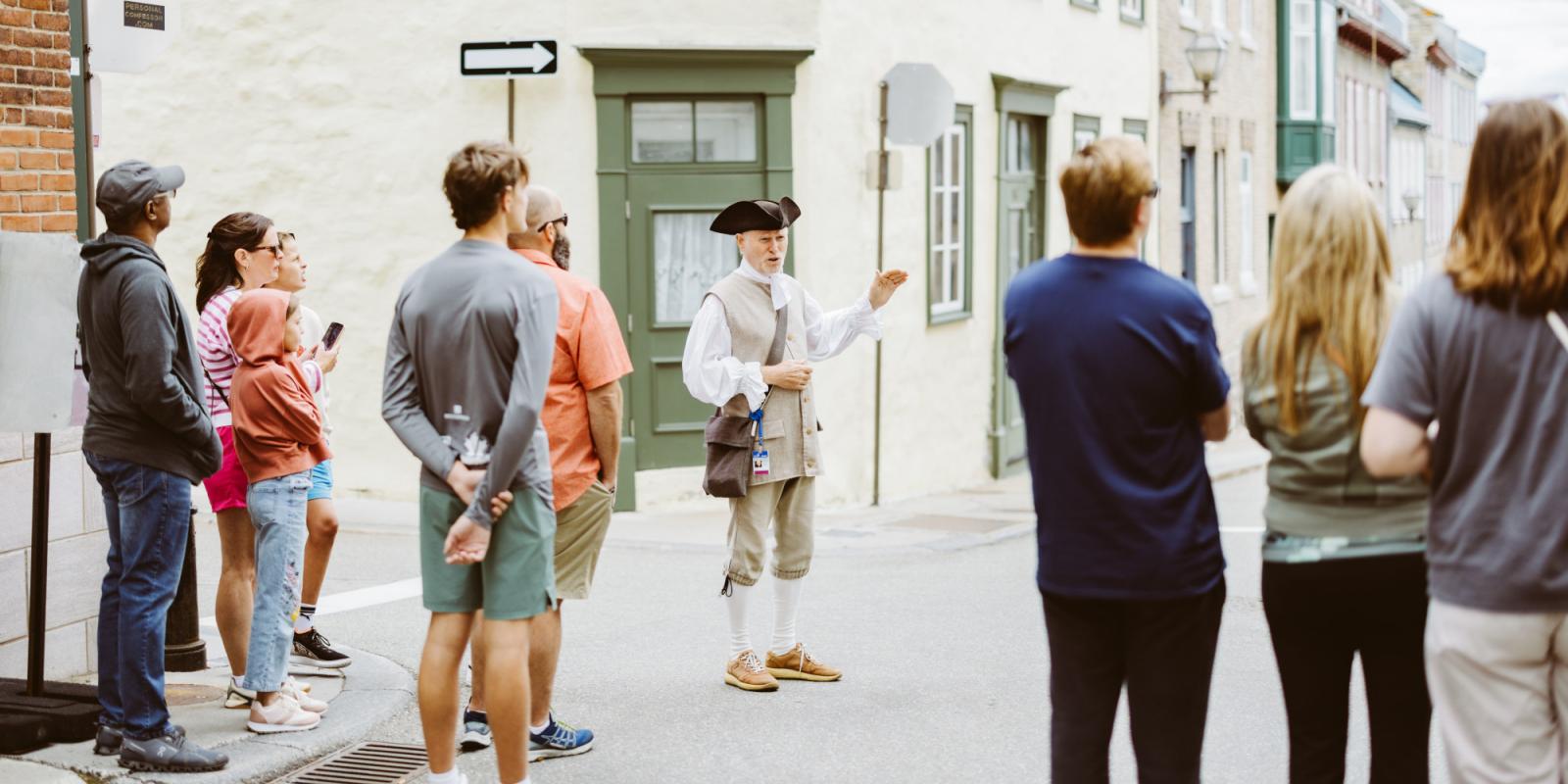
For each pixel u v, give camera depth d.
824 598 8.66
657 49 11.48
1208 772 5.43
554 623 5.59
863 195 12.53
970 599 8.64
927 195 13.70
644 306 11.70
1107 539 3.86
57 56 6.39
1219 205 24.05
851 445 12.68
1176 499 3.85
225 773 5.26
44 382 5.48
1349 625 3.89
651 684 6.74
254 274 6.01
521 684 4.66
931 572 9.52
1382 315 3.72
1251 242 26.19
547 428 5.43
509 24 11.48
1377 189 38.91
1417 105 48.66
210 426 5.27
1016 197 16.00
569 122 11.49
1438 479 3.47
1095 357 3.82
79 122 6.55
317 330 7.25
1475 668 3.43
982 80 14.73
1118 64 18.62
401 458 11.84
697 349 6.39
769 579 9.20
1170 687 3.88
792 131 11.88
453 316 4.51
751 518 6.54
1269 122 27.16
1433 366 3.40
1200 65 18.59
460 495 4.52
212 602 8.30
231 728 5.77
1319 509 3.80
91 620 6.57
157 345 5.04
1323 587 3.79
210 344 5.88
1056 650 4.01
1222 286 23.92
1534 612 3.33
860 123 12.45
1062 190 3.93
